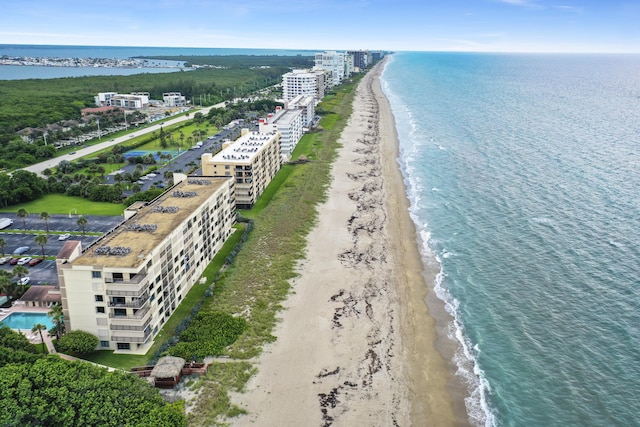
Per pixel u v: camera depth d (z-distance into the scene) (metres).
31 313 102.75
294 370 84.38
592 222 144.50
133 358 86.94
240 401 76.69
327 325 97.88
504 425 73.94
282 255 127.56
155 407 68.00
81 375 71.31
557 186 178.00
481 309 104.12
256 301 105.56
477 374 84.88
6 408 63.47
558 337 93.56
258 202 170.25
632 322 96.81
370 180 193.75
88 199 181.12
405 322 100.00
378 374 84.56
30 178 181.50
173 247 100.94
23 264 125.75
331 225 148.88
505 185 182.12
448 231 144.12
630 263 119.62
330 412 75.31
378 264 124.62
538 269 118.94
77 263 86.25
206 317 97.50
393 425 73.44
